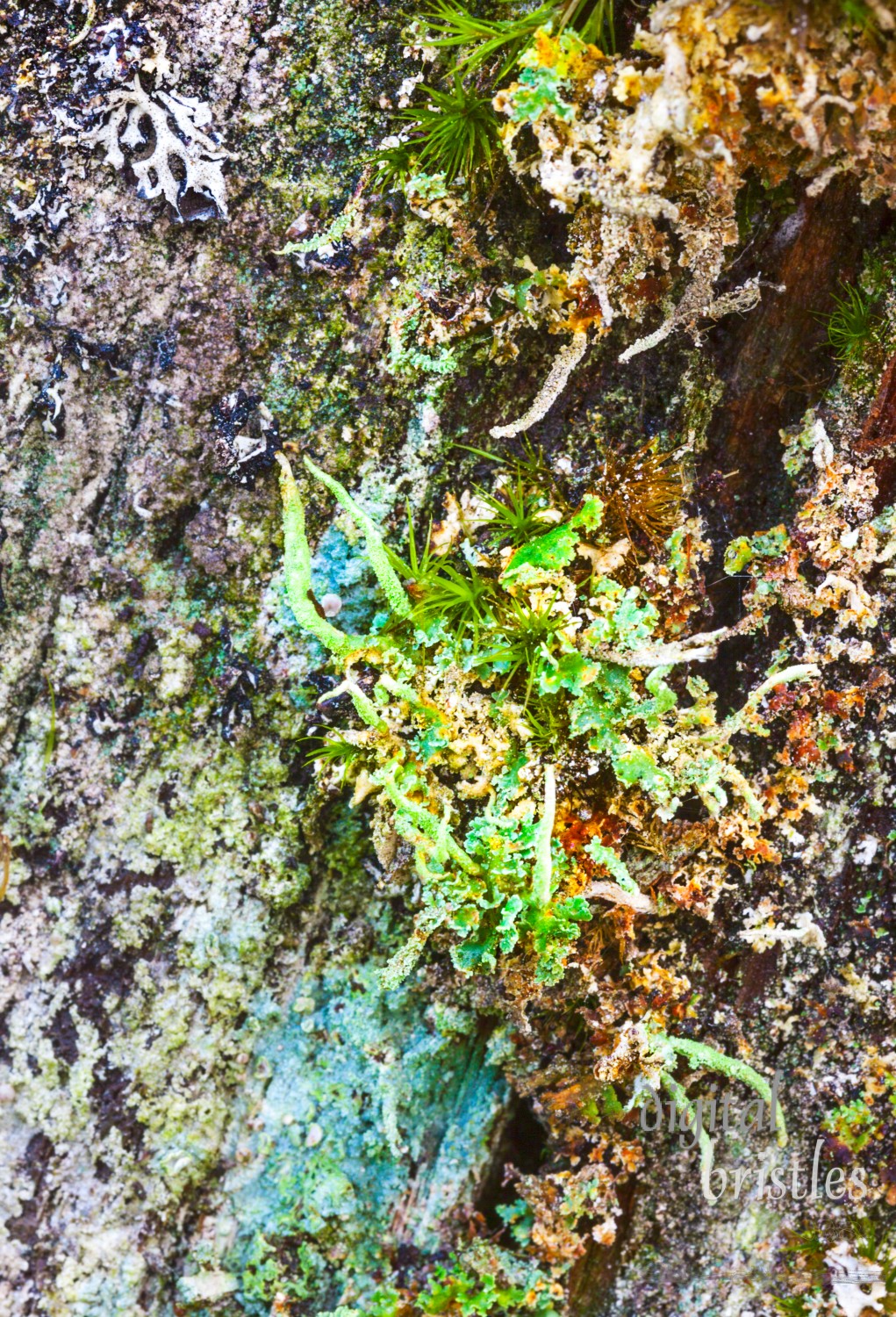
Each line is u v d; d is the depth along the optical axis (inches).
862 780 5.3
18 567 5.3
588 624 5.1
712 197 4.8
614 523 5.2
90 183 5.0
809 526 5.2
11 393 5.2
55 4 4.9
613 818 5.2
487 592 5.1
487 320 5.0
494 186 4.9
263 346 5.1
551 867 5.0
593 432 5.2
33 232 5.1
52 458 5.2
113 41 4.9
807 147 4.5
